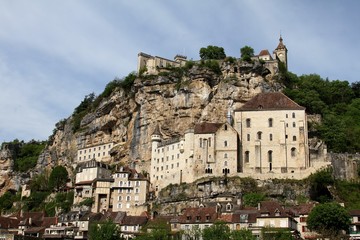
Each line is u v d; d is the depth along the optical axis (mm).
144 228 138500
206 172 166500
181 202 161500
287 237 107812
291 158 162625
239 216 122000
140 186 178875
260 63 196000
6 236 128375
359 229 121938
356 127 188625
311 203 140625
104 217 159625
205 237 106375
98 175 193375
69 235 156250
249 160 166500
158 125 194875
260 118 169625
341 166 161125
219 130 169875
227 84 190125
